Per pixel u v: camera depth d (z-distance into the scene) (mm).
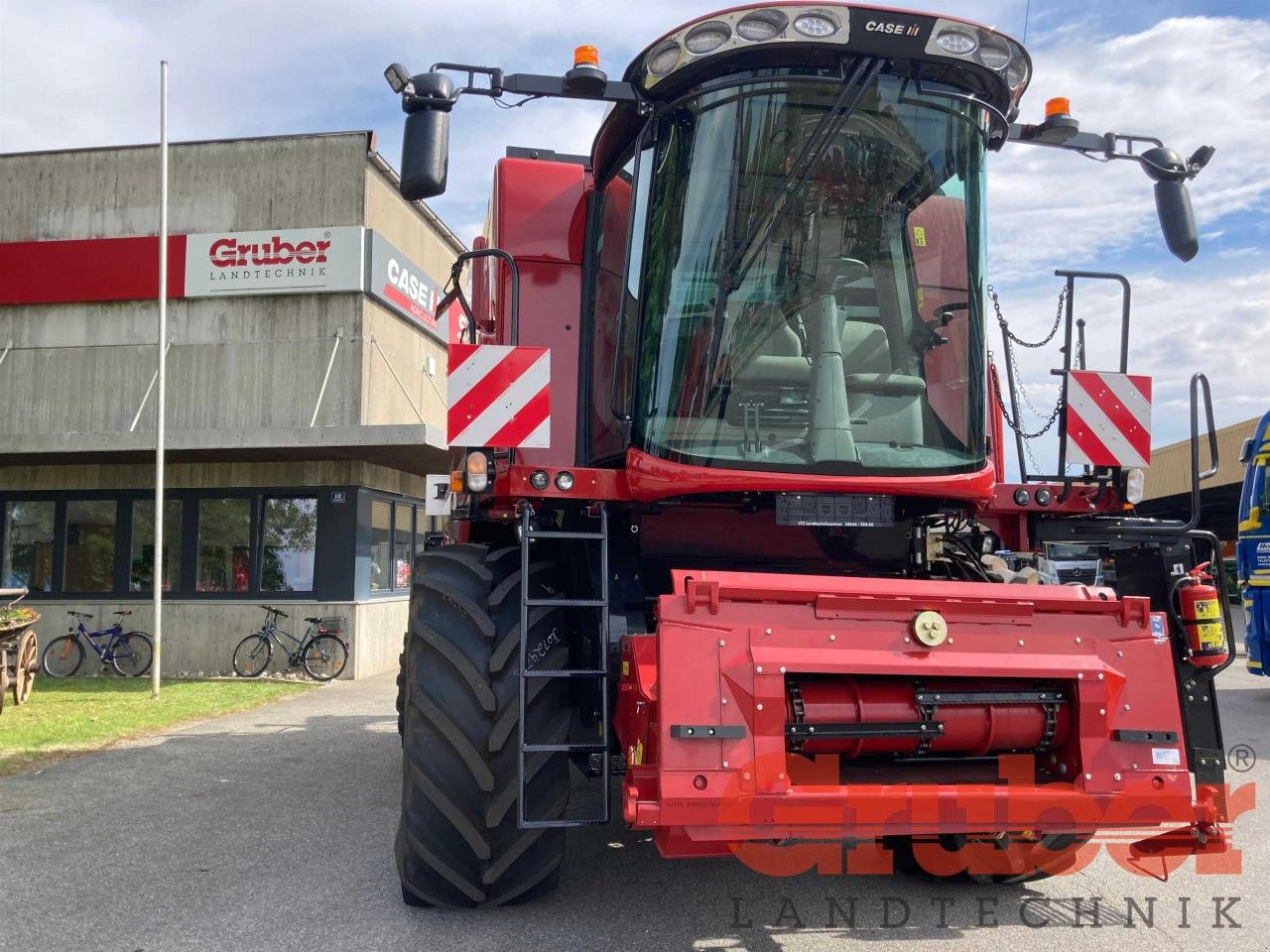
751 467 3746
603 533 3568
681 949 3633
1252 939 3795
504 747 3580
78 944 3717
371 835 5273
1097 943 3750
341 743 8180
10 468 13828
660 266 3836
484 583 3844
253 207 14648
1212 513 24625
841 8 3666
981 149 4000
